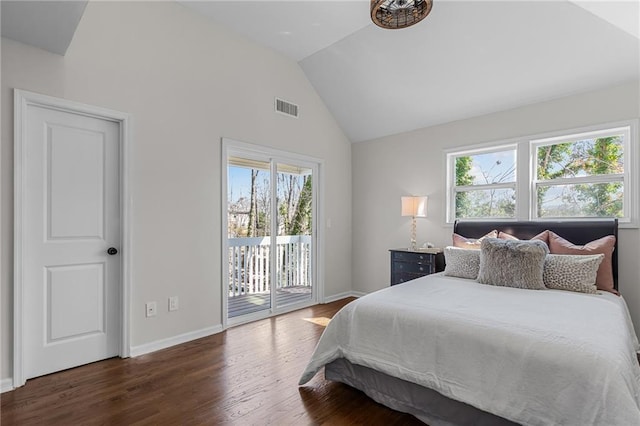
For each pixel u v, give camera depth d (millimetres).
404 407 1880
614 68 2832
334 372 2225
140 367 2482
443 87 3621
